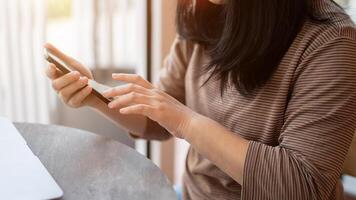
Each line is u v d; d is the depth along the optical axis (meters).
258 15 0.85
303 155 0.80
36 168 0.79
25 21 1.58
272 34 0.85
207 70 0.97
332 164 0.79
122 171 0.82
